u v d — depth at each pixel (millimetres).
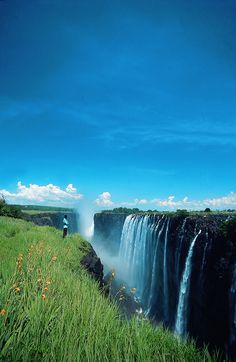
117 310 7453
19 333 4910
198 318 31406
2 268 8219
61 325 5469
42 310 5883
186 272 33812
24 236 16719
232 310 26312
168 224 41188
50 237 18922
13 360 4402
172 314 39688
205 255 30797
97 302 7008
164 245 42438
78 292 7707
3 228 20734
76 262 15406
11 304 5945
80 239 23203
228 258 27703
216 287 28812
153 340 5891
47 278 7918
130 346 5332
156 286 44938
